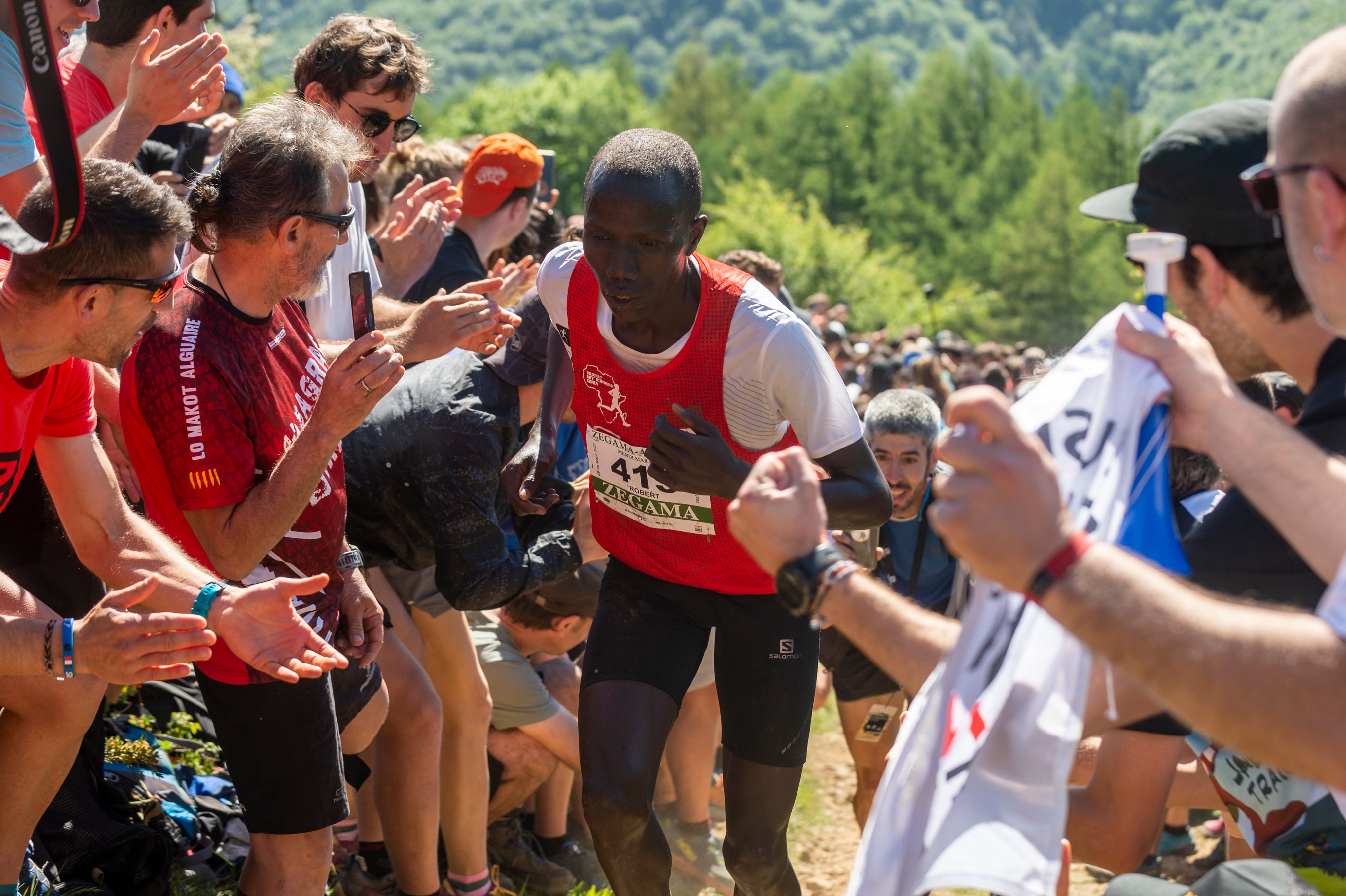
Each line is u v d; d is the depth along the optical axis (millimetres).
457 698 3443
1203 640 1209
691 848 4168
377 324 3600
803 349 2498
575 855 4160
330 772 2652
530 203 4613
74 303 2143
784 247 49719
